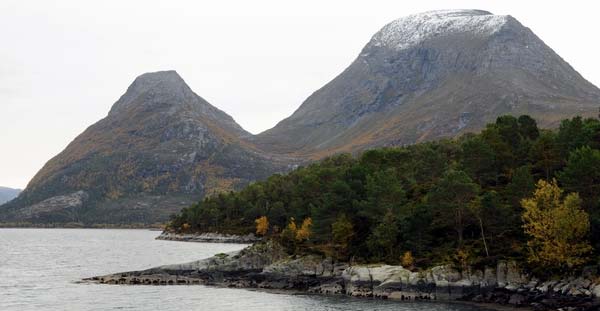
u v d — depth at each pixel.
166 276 126.31
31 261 174.75
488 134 140.75
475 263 99.44
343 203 129.50
